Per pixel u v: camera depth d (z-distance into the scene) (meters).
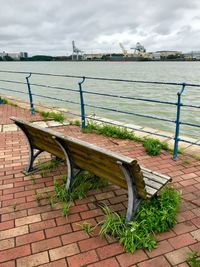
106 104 19.53
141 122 13.23
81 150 3.10
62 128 7.05
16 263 2.60
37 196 3.69
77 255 2.68
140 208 3.10
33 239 2.90
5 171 4.49
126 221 2.96
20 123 3.90
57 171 4.42
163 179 3.19
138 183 2.76
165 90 29.61
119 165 2.62
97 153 2.78
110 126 6.68
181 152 5.19
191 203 3.51
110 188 3.87
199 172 4.40
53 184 4.02
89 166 3.25
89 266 2.55
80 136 6.37
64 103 20.23
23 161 4.89
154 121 13.46
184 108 17.98
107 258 2.63
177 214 3.28
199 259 2.60
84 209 3.40
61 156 3.76
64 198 3.57
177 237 2.90
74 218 3.23
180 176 4.27
